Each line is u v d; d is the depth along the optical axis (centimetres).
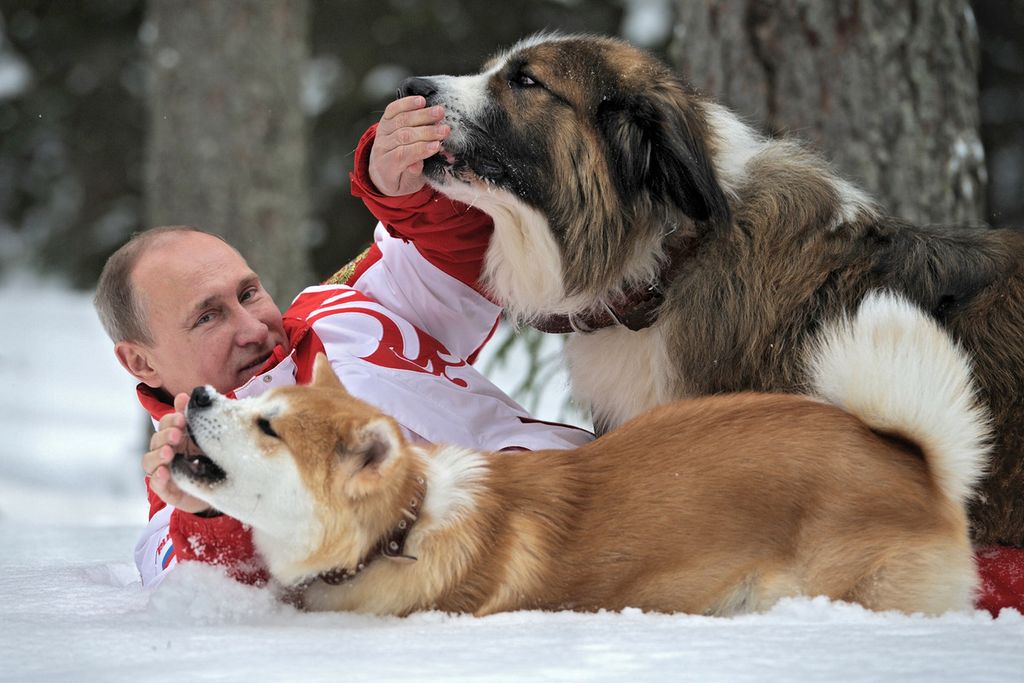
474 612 468
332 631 427
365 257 715
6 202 2381
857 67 827
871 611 453
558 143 602
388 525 467
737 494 477
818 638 387
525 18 2016
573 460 509
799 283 588
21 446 1964
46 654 385
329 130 2127
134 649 390
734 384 590
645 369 616
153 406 638
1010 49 1861
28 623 451
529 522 479
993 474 570
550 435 635
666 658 356
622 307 606
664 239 599
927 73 834
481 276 653
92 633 424
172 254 632
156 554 575
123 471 1836
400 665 353
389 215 629
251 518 463
